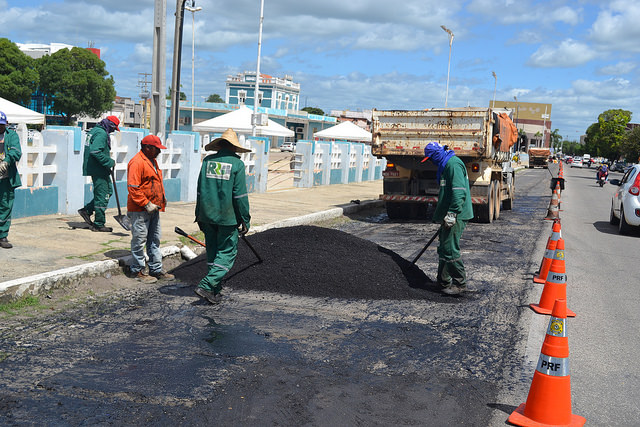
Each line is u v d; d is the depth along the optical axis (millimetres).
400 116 13977
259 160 17766
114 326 5457
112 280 6961
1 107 20297
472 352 5227
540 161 67688
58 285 6285
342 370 4664
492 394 4336
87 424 3586
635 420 4031
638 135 98375
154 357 4730
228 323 5738
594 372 4906
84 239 8453
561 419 3807
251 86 111062
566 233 13562
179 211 12156
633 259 10508
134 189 6816
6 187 7344
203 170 6348
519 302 6996
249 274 7340
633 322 6445
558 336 3822
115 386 4148
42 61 65625
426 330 5805
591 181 47062
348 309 6422
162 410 3820
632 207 13430
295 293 6961
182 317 5852
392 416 3898
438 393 4312
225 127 24688
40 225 9188
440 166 7094
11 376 4219
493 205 15289
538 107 123000
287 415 3834
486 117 13297
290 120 82000
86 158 8906
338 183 24453
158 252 7250
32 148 9688
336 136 33031
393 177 14602
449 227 7012
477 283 7883
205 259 7812
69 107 65875
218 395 4082
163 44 14125
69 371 4367
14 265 6660
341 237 8352
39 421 3596
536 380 3871
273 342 5242
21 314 5570
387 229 13297
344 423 3762
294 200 16562
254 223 11430
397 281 7379
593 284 8273
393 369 4738
